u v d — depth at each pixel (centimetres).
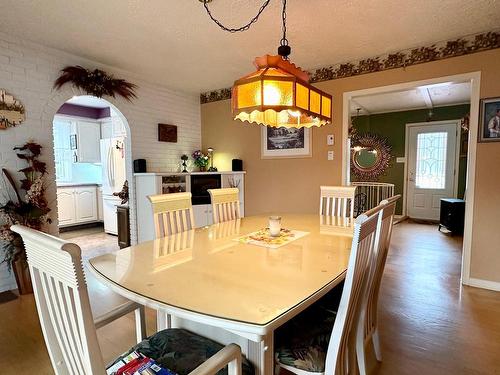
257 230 226
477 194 301
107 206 550
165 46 313
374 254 149
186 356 121
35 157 310
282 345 134
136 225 432
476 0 230
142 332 148
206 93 505
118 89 388
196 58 348
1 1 228
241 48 318
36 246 90
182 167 487
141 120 429
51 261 86
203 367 93
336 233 215
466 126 476
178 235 211
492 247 296
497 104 287
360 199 675
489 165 294
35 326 229
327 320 153
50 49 320
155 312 251
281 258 158
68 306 86
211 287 120
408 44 316
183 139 491
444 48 309
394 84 339
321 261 152
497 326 228
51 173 328
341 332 119
